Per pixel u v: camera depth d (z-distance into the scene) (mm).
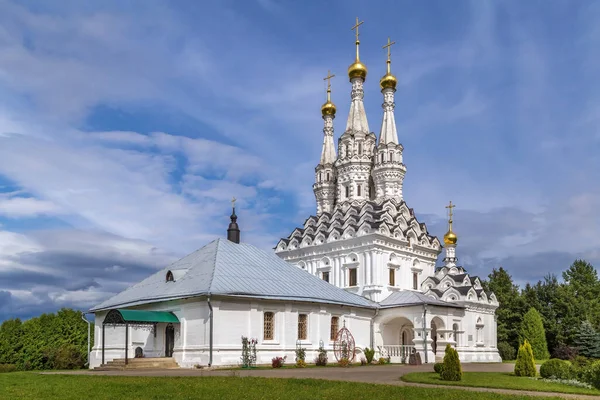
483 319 68438
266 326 46719
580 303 87312
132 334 50906
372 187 76500
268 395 22984
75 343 58844
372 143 77562
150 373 35688
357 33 80000
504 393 24844
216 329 42688
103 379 29812
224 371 37875
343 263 66438
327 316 52375
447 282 68688
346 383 27234
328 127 82625
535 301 89438
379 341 59500
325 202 79938
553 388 27797
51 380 29562
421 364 53531
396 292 62500
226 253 50875
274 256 56094
